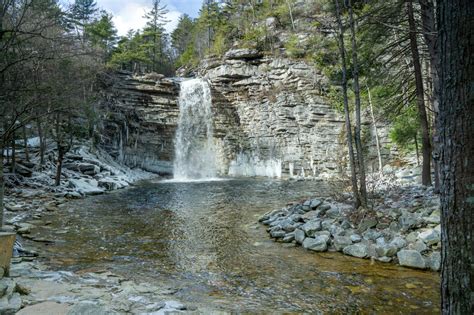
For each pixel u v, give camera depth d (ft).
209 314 15.93
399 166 89.35
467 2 7.89
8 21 34.76
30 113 47.67
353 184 34.09
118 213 46.29
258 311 17.03
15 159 69.56
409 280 21.62
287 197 62.54
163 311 15.47
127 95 110.42
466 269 7.93
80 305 13.89
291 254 27.81
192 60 161.07
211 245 30.71
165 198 61.77
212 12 169.48
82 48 51.08
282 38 120.37
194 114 119.55
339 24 36.04
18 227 35.40
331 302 18.37
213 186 83.20
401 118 69.31
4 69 32.89
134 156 109.81
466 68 7.91
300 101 108.99
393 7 42.50
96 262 25.12
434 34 35.32
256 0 156.87
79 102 58.13
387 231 28.94
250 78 118.73
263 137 114.73
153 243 31.22
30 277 19.19
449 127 8.31
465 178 7.97
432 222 28.45
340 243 28.63
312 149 106.11
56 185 63.16
